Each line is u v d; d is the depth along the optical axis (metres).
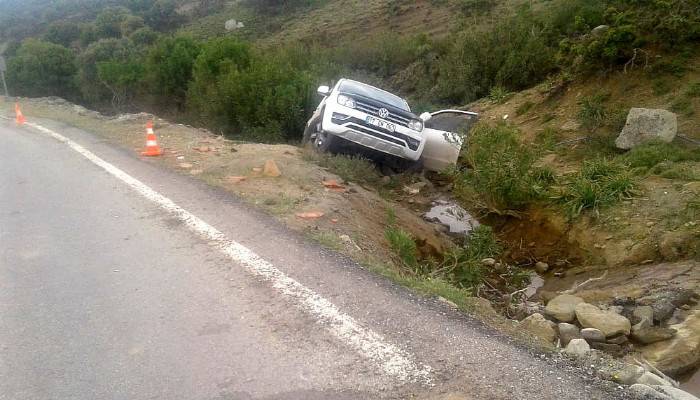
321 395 2.58
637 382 2.80
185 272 4.05
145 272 4.10
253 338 3.11
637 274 5.28
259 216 5.32
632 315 4.21
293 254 4.33
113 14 63.88
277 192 6.26
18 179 7.40
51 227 5.27
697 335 3.86
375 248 5.06
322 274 3.95
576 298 4.53
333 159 8.47
